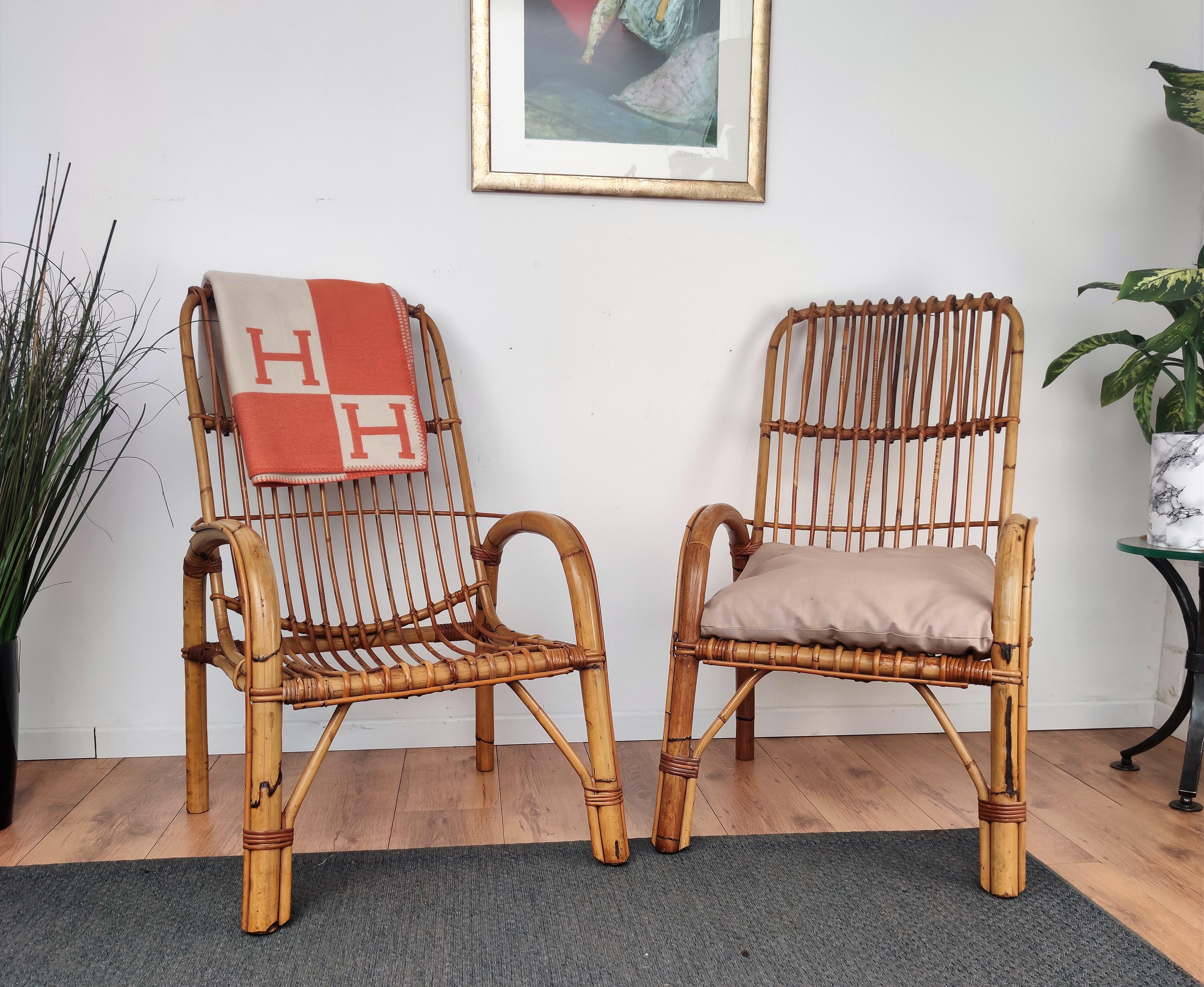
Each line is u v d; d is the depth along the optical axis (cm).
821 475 203
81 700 186
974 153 201
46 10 176
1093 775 183
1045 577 210
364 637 158
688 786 144
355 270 187
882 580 139
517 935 120
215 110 181
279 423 156
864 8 196
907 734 207
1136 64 204
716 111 192
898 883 135
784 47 194
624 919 124
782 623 139
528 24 186
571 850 145
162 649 187
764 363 199
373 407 165
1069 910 127
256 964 113
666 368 197
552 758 189
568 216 191
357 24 184
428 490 169
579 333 194
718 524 155
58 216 179
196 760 159
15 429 149
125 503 184
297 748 191
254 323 159
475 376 192
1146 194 206
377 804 164
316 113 184
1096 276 206
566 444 196
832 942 119
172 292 183
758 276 197
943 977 111
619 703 201
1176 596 173
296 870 138
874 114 198
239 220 183
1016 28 200
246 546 122
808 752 195
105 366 181
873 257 200
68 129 178
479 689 178
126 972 111
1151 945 119
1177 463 165
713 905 128
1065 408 207
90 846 147
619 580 199
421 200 188
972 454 175
